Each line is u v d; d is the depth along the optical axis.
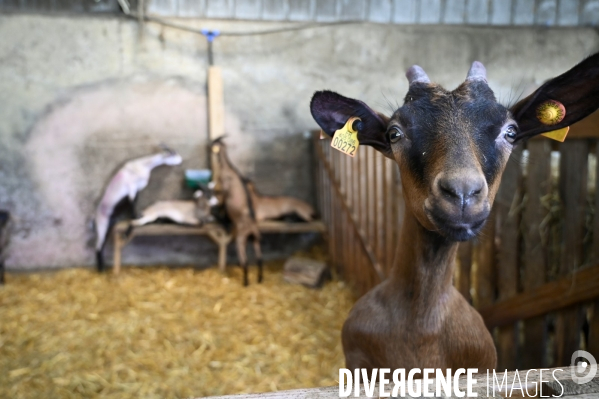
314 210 5.69
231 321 4.09
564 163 2.61
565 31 5.92
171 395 3.09
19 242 5.32
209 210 5.00
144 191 5.49
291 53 5.54
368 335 1.81
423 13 5.69
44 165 5.27
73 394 3.08
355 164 4.25
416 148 1.44
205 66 5.41
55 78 5.17
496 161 1.42
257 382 3.24
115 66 5.26
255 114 5.56
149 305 4.39
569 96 1.57
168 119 5.42
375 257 3.91
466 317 1.82
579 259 2.61
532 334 2.89
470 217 1.26
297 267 4.84
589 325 2.71
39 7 5.07
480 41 5.80
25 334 3.83
